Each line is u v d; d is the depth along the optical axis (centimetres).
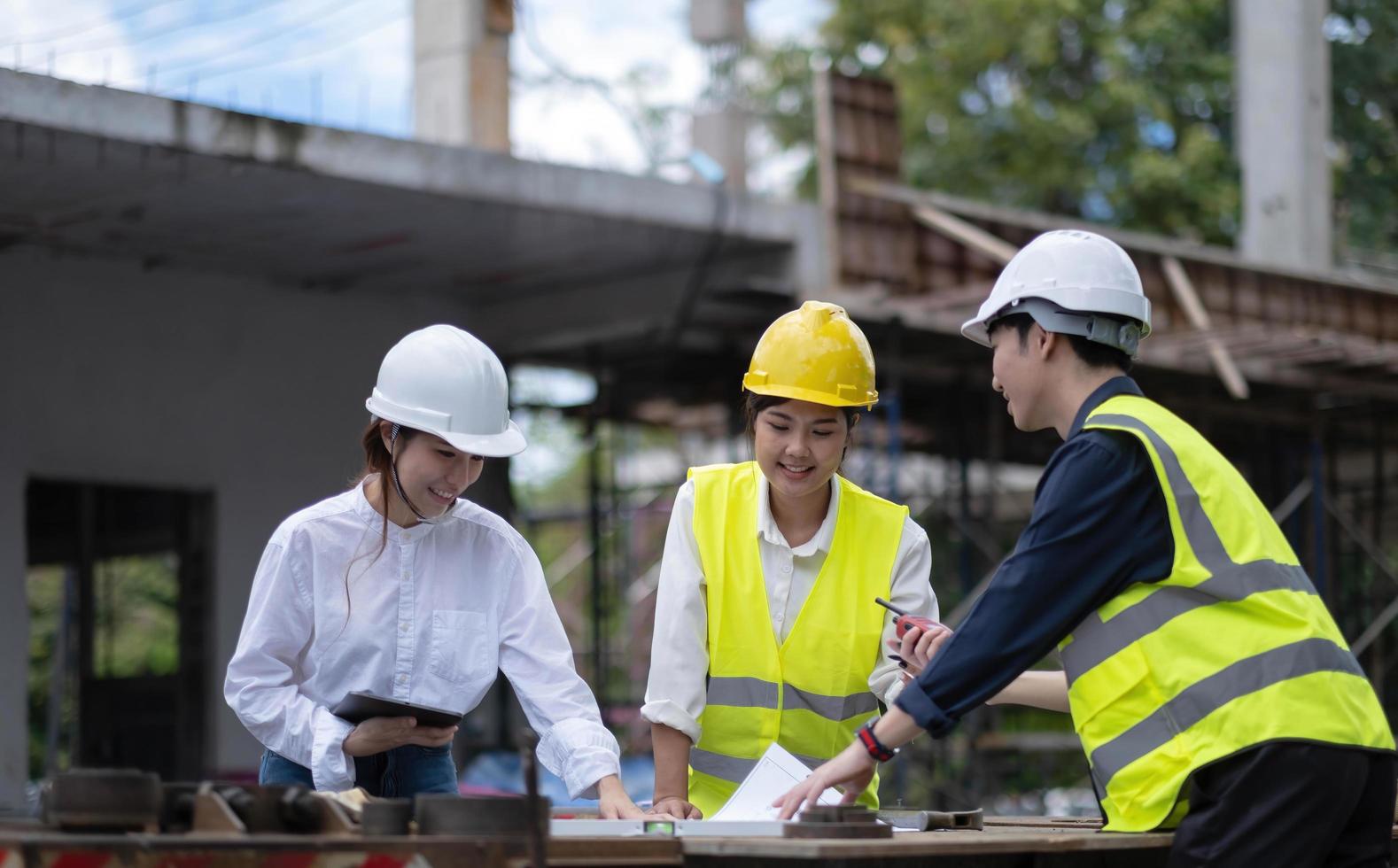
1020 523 1678
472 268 1109
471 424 352
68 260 1025
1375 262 1398
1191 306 1021
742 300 1090
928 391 1291
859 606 377
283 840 238
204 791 254
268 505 1104
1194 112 1909
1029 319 321
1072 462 300
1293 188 1209
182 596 1098
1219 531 297
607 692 1320
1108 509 297
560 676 372
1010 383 325
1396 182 1559
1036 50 1873
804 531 380
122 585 1588
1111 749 304
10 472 988
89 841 233
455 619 370
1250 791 287
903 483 1717
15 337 999
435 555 370
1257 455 1371
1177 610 298
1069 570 298
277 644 357
